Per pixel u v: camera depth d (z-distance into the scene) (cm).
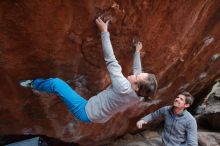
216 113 576
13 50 272
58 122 391
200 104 664
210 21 393
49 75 316
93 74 340
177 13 325
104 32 274
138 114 512
